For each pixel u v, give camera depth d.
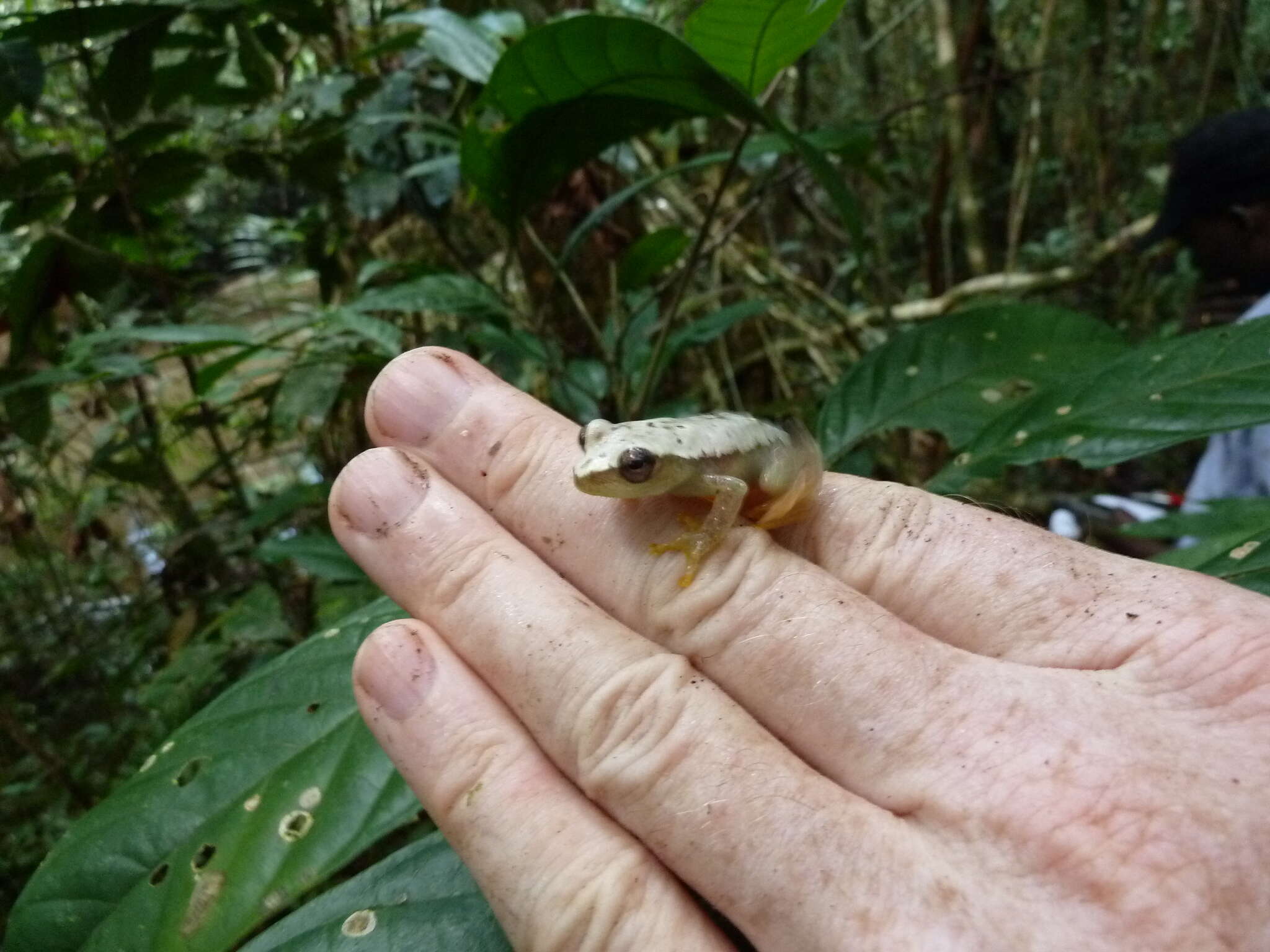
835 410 0.22
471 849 0.11
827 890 0.10
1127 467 0.49
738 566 0.12
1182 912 0.09
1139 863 0.09
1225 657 0.11
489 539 0.13
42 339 0.34
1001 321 0.22
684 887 0.11
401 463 0.13
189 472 0.52
